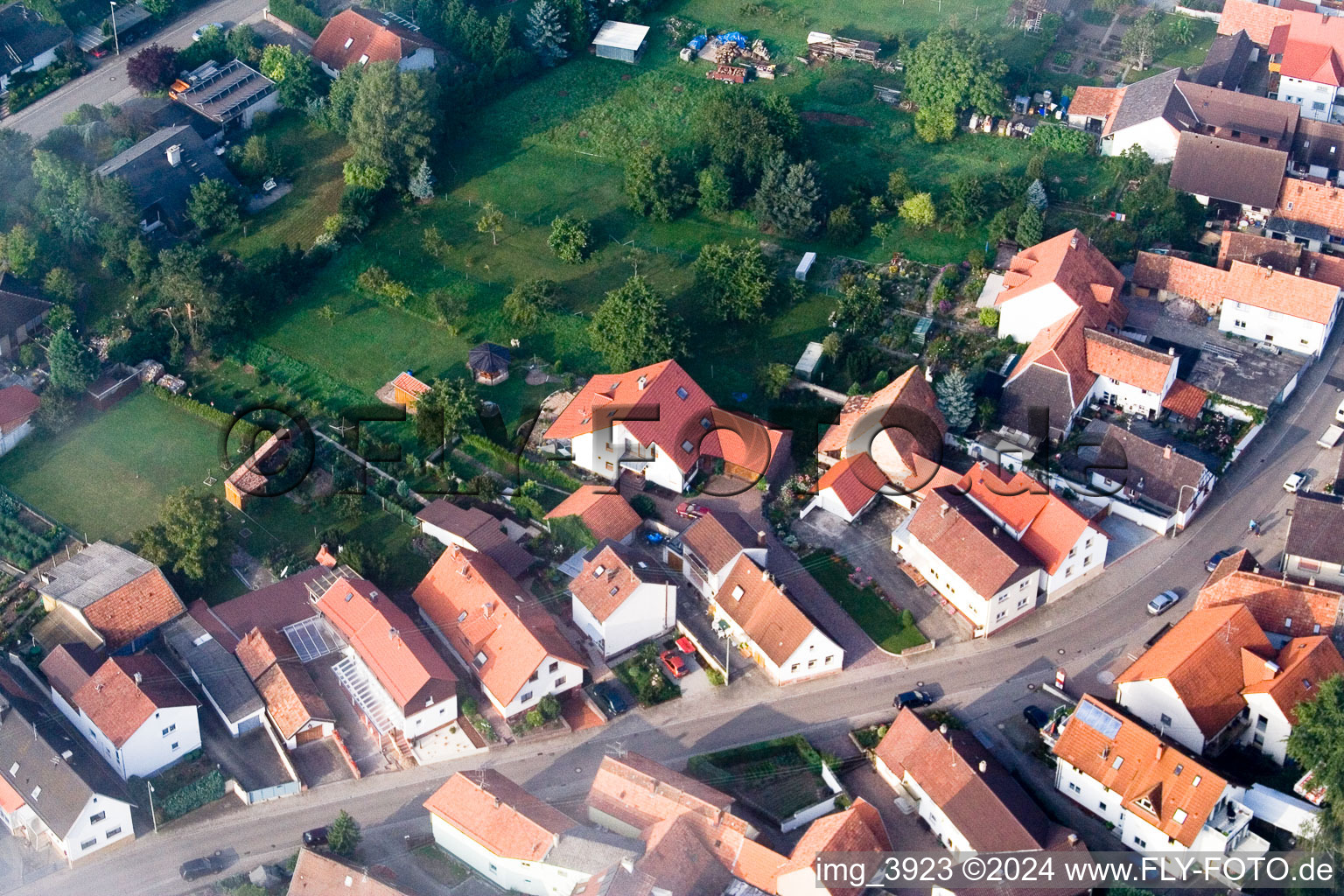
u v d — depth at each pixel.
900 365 172.25
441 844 129.25
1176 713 132.62
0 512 160.00
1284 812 126.38
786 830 128.50
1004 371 169.38
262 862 129.25
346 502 159.38
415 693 135.75
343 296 184.00
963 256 186.00
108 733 134.00
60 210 184.25
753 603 143.50
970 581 144.12
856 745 135.62
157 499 162.38
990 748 134.88
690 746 136.62
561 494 160.12
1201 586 149.88
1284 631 140.25
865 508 158.12
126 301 182.62
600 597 142.88
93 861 130.50
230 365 176.38
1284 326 170.62
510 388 172.12
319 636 146.75
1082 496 158.12
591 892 117.50
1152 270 178.25
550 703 138.38
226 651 144.38
